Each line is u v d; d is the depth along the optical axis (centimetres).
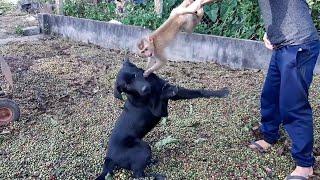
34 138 306
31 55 531
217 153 278
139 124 246
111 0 662
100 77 441
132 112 247
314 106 350
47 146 293
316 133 302
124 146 247
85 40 602
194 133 307
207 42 483
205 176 252
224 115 339
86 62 497
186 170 258
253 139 297
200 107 356
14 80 430
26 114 346
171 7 541
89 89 407
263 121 280
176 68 466
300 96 229
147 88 225
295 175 241
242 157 273
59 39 624
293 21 224
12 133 313
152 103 239
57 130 318
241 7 495
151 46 218
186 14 213
